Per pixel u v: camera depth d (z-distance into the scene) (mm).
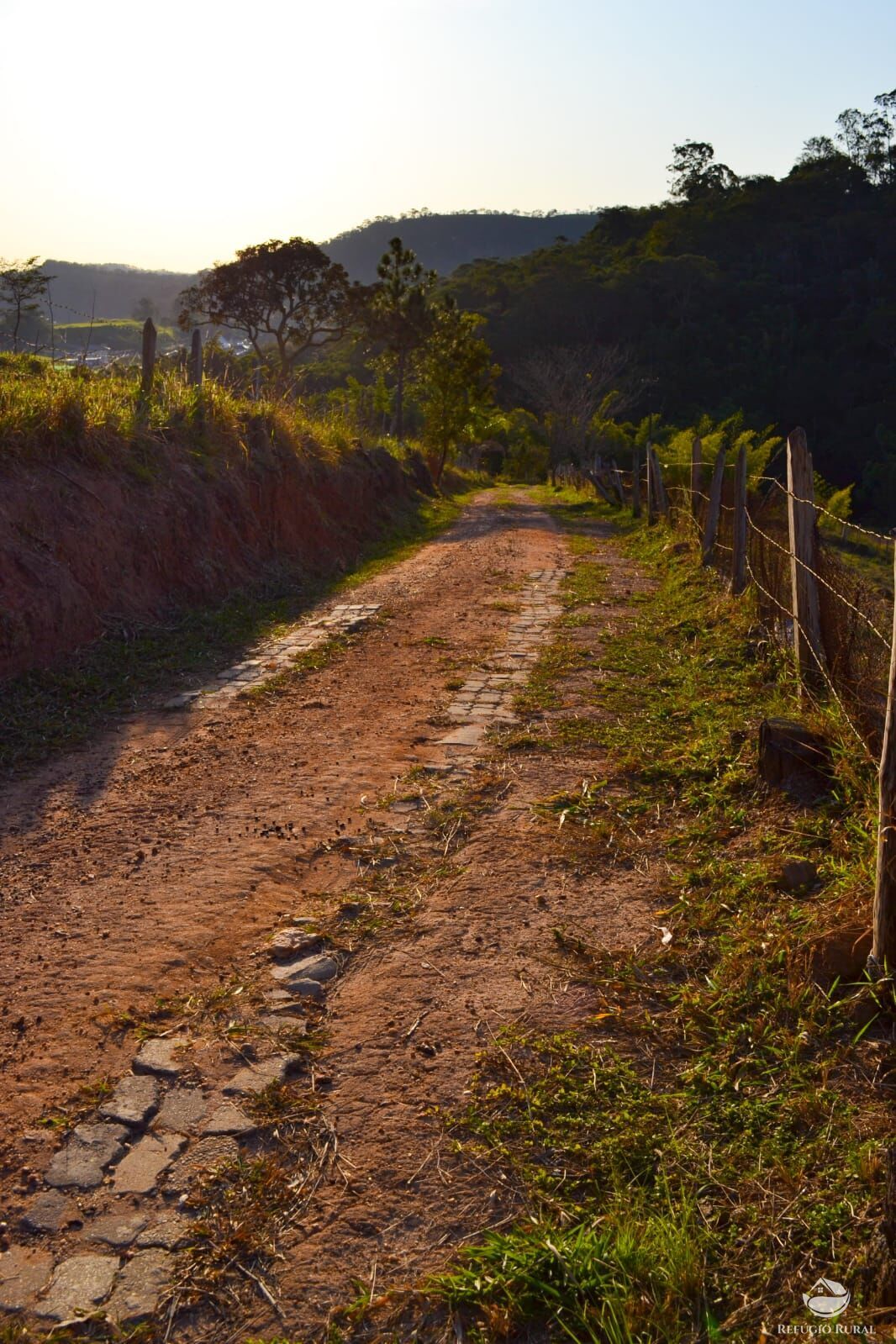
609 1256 2566
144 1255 2711
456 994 3881
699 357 89625
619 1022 3617
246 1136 3158
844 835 4578
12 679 8047
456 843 5316
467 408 39062
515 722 7352
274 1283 2625
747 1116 3070
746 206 115000
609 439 59469
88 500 10078
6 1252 2725
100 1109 3295
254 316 55250
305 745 7039
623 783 6004
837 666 5727
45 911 4668
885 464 72750
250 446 14883
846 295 96750
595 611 11531
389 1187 2926
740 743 6148
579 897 4621
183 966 4184
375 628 10914
